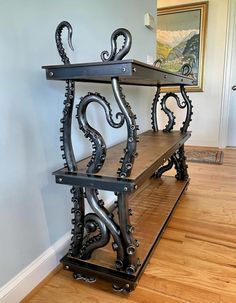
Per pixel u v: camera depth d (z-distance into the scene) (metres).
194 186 2.34
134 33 2.02
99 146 1.03
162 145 1.59
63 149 1.11
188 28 3.64
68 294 1.11
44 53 1.10
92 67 0.91
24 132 1.04
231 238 1.52
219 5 3.42
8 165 0.98
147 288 1.13
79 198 1.15
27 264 1.11
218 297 1.08
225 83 3.60
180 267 1.27
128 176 0.99
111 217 1.09
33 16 1.03
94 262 1.18
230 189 2.26
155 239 1.39
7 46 0.93
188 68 2.04
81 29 1.35
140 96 2.29
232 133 3.77
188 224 1.67
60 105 1.22
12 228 1.02
